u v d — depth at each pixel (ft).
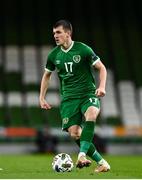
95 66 77.61
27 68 267.80
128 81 265.13
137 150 229.66
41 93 81.97
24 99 251.60
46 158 153.69
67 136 223.71
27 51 277.03
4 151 222.07
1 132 223.30
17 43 282.97
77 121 78.64
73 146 223.51
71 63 78.23
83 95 78.07
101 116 243.40
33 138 223.10
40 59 272.92
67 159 79.10
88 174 73.10
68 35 78.48
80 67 78.28
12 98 251.80
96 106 77.36
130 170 91.86
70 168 79.05
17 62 270.26
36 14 303.07
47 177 67.62
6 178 66.18
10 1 306.14
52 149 211.20
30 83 260.83
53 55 80.02
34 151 221.66
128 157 172.86
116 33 296.71
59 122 238.89
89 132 75.77
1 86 258.37
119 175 73.15
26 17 300.61
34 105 248.32
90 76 79.05
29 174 73.51
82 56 77.97
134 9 311.47
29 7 305.73
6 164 115.65
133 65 275.80
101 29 298.97
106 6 311.47
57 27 78.23
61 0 310.65
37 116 241.96
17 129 223.30
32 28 294.05
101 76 76.79
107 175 71.97
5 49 277.23
